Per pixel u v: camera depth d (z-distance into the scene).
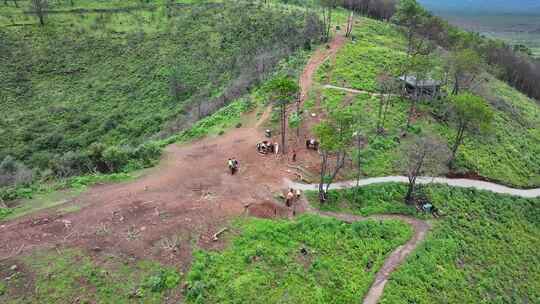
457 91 67.06
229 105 62.16
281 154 48.66
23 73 82.12
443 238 39.22
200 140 52.16
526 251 42.44
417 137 51.88
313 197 41.28
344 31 98.75
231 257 30.91
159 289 27.45
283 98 47.16
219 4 116.69
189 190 39.75
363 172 46.84
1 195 36.25
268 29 98.88
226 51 92.06
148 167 44.56
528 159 58.78
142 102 77.44
